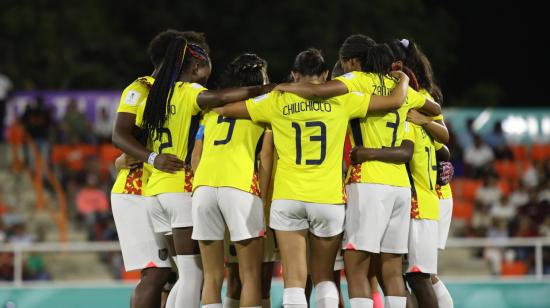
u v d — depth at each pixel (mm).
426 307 23203
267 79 23328
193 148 22328
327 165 21594
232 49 84438
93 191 58750
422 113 23062
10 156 65625
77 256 55062
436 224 23438
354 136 22391
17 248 42969
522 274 49406
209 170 21781
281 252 21844
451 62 89250
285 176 21734
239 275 23047
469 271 53281
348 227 22094
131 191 23125
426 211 23234
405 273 23625
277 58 82875
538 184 59875
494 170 60094
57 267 54375
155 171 22453
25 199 61688
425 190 23328
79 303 40375
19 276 43031
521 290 41844
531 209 53469
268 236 23891
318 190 21469
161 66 22391
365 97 21734
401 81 22172
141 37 86250
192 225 22141
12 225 52344
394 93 21875
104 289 40562
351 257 22109
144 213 23047
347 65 22938
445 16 89875
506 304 41781
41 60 81750
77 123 63562
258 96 21953
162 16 83938
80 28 82188
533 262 48656
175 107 22047
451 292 41844
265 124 22219
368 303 21828
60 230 58219
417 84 23578
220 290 21875
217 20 84375
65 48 83000
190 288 22000
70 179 61531
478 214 57344
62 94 65750
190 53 22547
